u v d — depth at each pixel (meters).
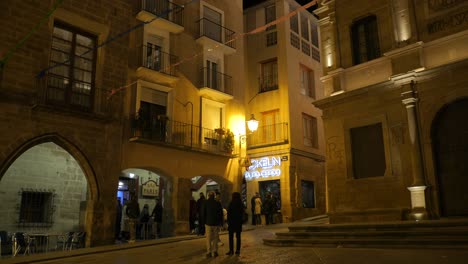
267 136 25.09
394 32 13.77
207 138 20.72
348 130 14.59
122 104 16.70
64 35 15.39
